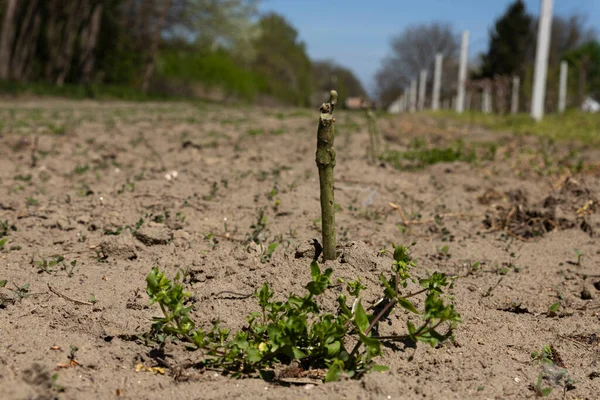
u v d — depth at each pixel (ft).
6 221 14.62
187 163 24.35
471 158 26.32
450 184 20.98
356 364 8.62
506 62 98.99
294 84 241.35
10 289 10.46
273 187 19.33
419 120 60.80
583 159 27.50
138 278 11.21
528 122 51.44
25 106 61.36
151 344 9.20
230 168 23.02
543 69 53.11
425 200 18.86
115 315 9.77
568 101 96.84
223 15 119.14
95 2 99.71
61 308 10.03
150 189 18.99
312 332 8.75
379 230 15.65
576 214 16.96
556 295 12.06
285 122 46.96
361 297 9.83
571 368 9.29
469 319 10.61
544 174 23.31
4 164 22.66
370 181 20.88
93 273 11.44
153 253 12.64
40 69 96.53
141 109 62.54
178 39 127.54
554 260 14.02
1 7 93.45
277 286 10.37
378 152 27.35
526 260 13.97
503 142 36.01
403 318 9.74
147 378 8.39
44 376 7.66
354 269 10.43
